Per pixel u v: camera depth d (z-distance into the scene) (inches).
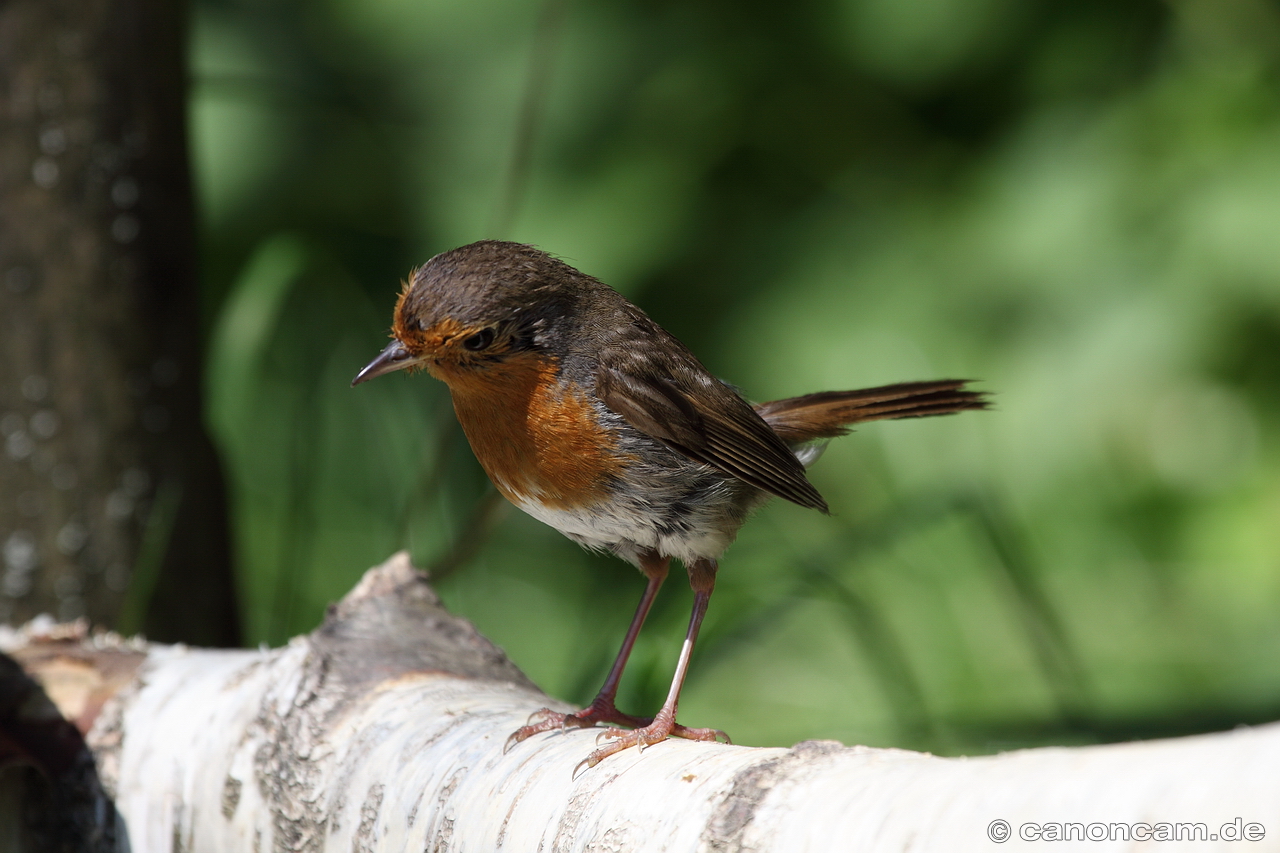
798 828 147.2
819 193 502.6
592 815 173.6
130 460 316.8
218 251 480.1
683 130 499.2
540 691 242.8
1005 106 497.4
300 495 386.0
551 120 490.3
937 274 475.5
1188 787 115.3
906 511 339.9
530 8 501.4
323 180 487.8
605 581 427.2
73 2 308.8
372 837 206.7
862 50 498.6
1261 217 436.1
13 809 243.9
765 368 475.8
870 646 325.7
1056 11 484.1
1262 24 463.2
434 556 365.1
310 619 402.0
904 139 505.7
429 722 213.9
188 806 232.5
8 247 308.3
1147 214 452.8
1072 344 455.8
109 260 314.5
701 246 492.4
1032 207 465.4
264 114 490.6
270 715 227.5
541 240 476.7
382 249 485.1
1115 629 439.5
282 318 427.2
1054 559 457.7
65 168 309.9
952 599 430.9
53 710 247.1
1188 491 459.2
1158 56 474.9
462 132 491.8
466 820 192.9
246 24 491.8
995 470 463.5
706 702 404.2
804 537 459.2
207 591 332.5
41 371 310.5
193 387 331.6
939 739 308.7
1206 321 442.6
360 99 494.6
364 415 430.3
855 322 474.6
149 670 253.6
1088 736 306.2
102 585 314.2
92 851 239.3
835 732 355.3
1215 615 437.4
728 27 504.7
